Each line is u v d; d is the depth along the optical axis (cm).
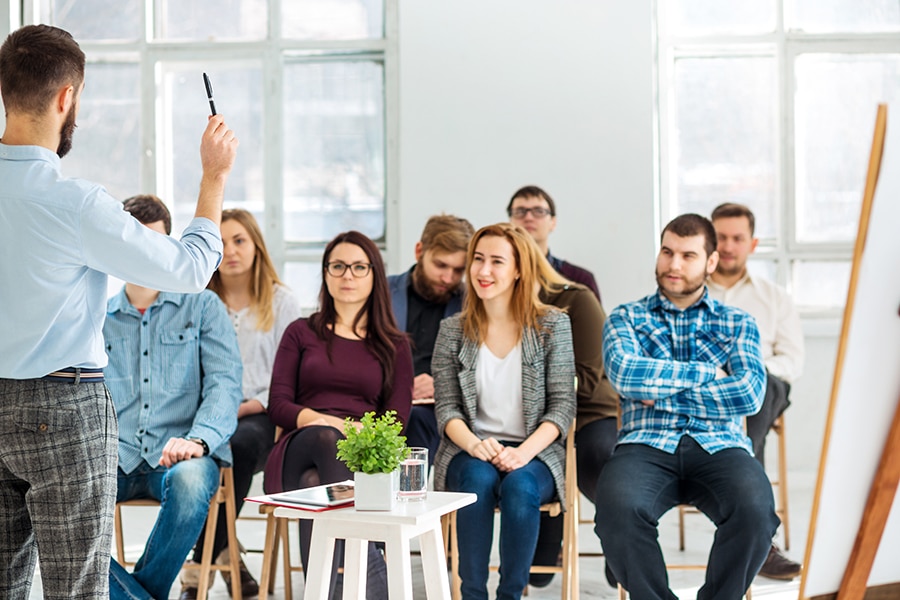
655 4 540
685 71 549
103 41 559
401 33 527
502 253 320
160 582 288
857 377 143
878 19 544
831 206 548
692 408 306
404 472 241
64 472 197
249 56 552
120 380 321
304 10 552
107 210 198
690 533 435
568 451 320
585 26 519
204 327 330
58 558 199
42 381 196
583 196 520
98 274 205
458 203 525
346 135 551
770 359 421
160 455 316
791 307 431
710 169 549
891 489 146
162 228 324
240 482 344
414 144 526
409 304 402
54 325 197
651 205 519
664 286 318
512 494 290
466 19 523
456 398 323
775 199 548
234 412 322
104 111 559
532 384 320
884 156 136
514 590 286
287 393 337
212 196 220
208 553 307
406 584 224
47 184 197
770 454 536
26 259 194
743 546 273
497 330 328
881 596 158
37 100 200
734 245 434
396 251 545
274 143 551
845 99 545
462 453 314
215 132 221
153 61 555
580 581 364
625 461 297
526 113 521
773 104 546
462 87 523
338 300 345
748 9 546
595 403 354
